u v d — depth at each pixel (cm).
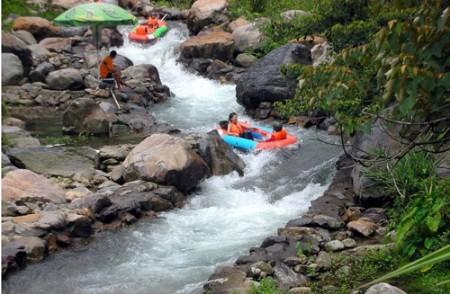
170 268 1664
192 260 1712
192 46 4234
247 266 1547
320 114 3009
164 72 4188
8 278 1608
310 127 2998
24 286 1577
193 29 5028
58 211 1884
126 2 5816
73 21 3581
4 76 3603
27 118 3150
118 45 4744
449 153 1720
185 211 2073
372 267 1452
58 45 4294
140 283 1580
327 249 1602
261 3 4922
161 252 1770
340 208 1906
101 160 2411
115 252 1767
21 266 1666
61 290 1557
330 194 2028
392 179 1700
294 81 3158
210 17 4912
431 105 880
